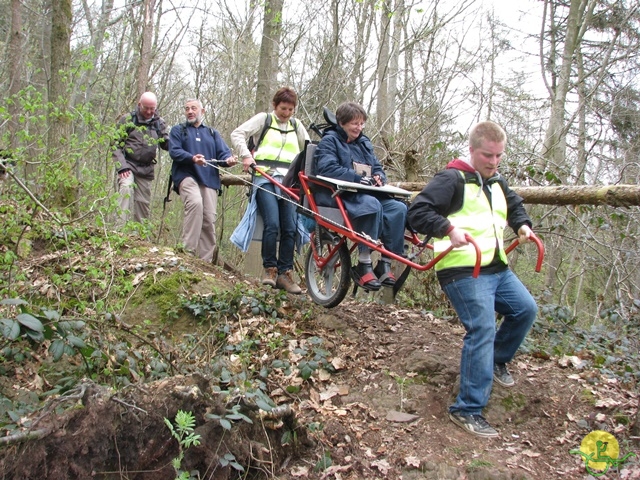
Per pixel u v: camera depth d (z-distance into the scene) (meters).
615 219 6.18
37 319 2.81
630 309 6.05
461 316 3.39
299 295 5.19
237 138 5.05
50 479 2.42
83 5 10.66
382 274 4.15
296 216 5.25
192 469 2.70
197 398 2.75
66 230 4.05
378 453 3.23
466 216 3.35
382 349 4.30
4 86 10.20
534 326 5.08
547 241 10.46
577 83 13.48
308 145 4.43
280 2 8.92
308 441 3.19
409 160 6.61
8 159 3.33
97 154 4.34
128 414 2.60
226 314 4.63
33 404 3.05
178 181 5.91
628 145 11.21
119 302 4.31
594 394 3.77
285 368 3.92
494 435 3.38
